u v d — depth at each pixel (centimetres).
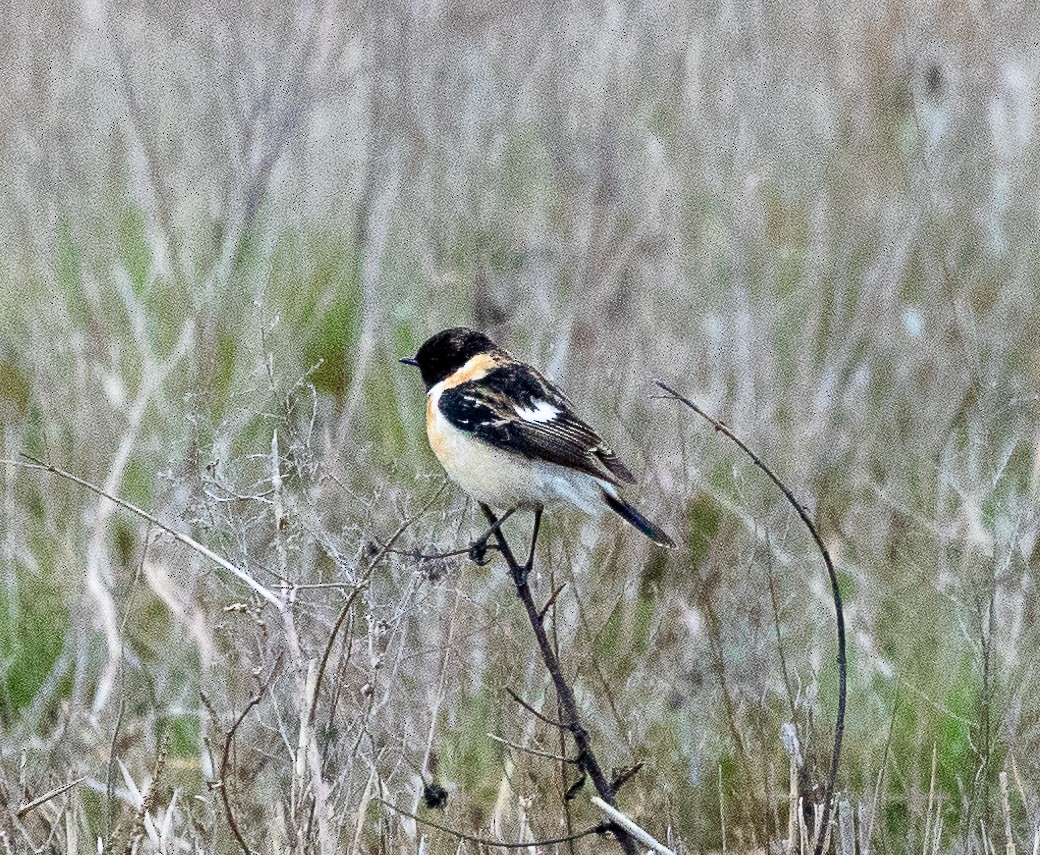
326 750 853
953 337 1330
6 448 1223
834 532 1168
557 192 1542
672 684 1031
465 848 895
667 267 1467
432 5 1594
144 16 1631
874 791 955
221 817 904
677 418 1210
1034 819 885
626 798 973
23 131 1548
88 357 1262
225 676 1000
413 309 1408
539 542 1083
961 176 1516
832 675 1062
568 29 1684
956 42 1627
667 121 1623
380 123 1495
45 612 1126
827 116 1611
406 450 1245
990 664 1012
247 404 1227
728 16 1673
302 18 1552
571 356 1284
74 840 842
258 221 1466
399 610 866
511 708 971
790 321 1430
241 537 930
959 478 1220
